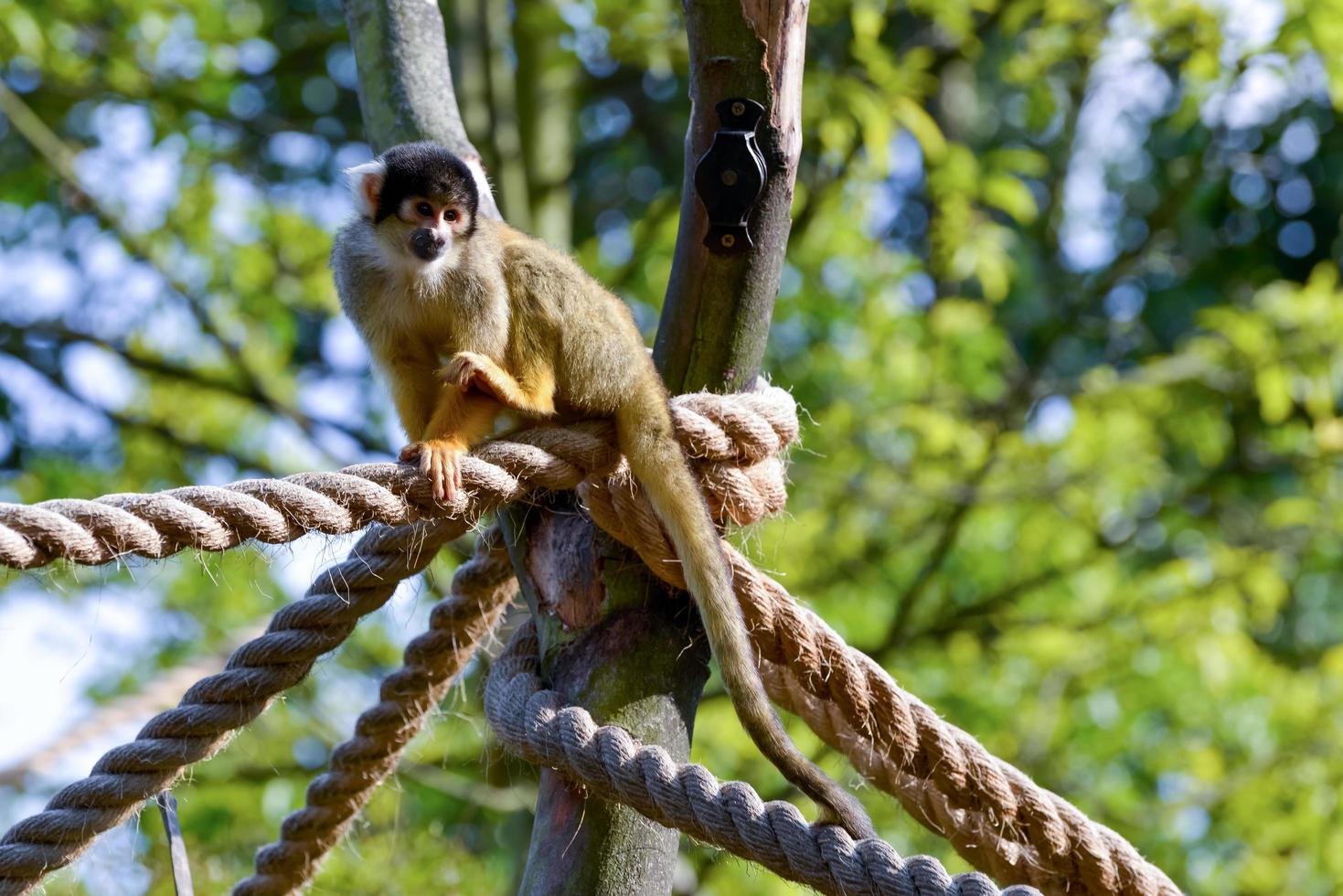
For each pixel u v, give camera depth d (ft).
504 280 17.63
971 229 36.81
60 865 14.64
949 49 40.27
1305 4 31.37
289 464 37.91
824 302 37.91
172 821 15.49
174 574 34.40
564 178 39.91
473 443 16.19
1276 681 37.81
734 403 15.96
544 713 14.85
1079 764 36.68
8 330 37.86
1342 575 52.47
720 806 13.60
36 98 39.19
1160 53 33.83
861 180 35.86
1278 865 35.73
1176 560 37.55
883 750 16.33
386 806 29.81
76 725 23.22
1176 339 60.49
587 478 15.38
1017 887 12.72
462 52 38.04
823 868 13.09
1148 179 60.90
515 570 16.62
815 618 16.28
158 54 37.06
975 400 41.09
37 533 11.75
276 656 15.30
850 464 37.55
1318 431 38.04
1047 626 36.50
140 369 37.40
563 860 14.89
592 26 35.17
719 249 15.44
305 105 47.65
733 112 14.92
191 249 37.22
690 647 15.84
